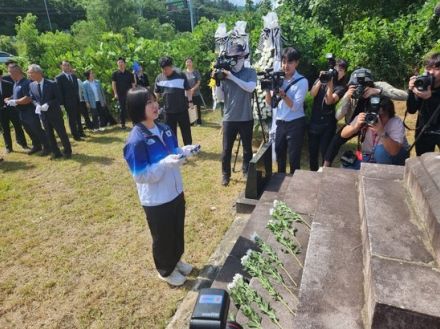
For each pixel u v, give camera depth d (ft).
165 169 8.54
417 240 5.23
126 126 30.07
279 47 19.26
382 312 4.15
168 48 38.27
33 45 53.26
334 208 7.18
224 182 16.74
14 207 16.14
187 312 9.43
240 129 16.01
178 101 19.24
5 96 23.31
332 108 14.46
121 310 9.74
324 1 36.94
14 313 9.90
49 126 21.57
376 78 27.37
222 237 12.72
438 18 24.68
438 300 4.11
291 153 14.51
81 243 13.04
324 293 5.11
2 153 24.14
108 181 18.60
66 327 9.34
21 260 12.16
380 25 29.27
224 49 21.39
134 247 12.60
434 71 10.44
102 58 34.27
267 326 6.45
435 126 10.76
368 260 5.14
